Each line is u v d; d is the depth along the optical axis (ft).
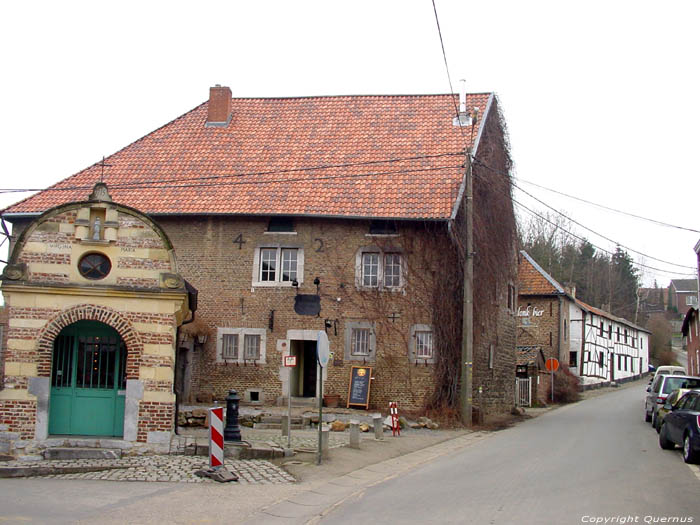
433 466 49.98
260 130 98.37
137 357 49.96
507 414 99.96
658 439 67.77
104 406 51.16
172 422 50.16
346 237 85.25
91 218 50.88
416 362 82.58
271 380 84.07
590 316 187.21
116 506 34.68
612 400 144.77
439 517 32.40
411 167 88.38
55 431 50.55
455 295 83.30
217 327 85.35
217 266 86.12
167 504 35.45
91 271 50.90
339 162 89.97
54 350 51.11
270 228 86.69
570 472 45.65
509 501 35.88
